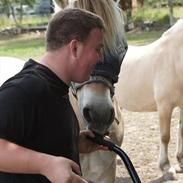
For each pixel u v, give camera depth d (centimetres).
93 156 352
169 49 573
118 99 628
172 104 575
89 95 285
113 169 362
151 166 611
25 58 1562
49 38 204
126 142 707
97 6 300
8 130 187
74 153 213
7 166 182
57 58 203
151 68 586
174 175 566
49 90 199
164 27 2120
